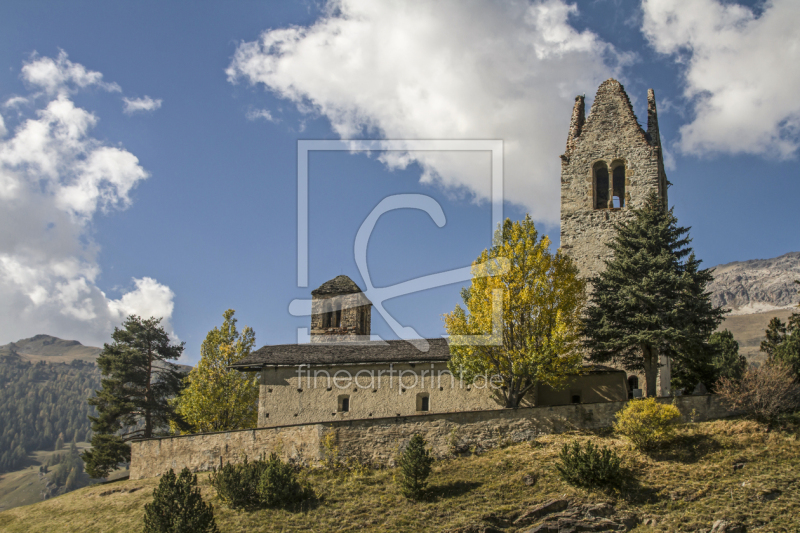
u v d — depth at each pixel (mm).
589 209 44812
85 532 28969
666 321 34531
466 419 32188
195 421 43125
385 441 31703
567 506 25625
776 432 29531
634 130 45062
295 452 31953
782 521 23516
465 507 26531
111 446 51594
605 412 32156
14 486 187750
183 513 25266
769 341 43312
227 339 45500
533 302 33344
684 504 25188
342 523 26078
